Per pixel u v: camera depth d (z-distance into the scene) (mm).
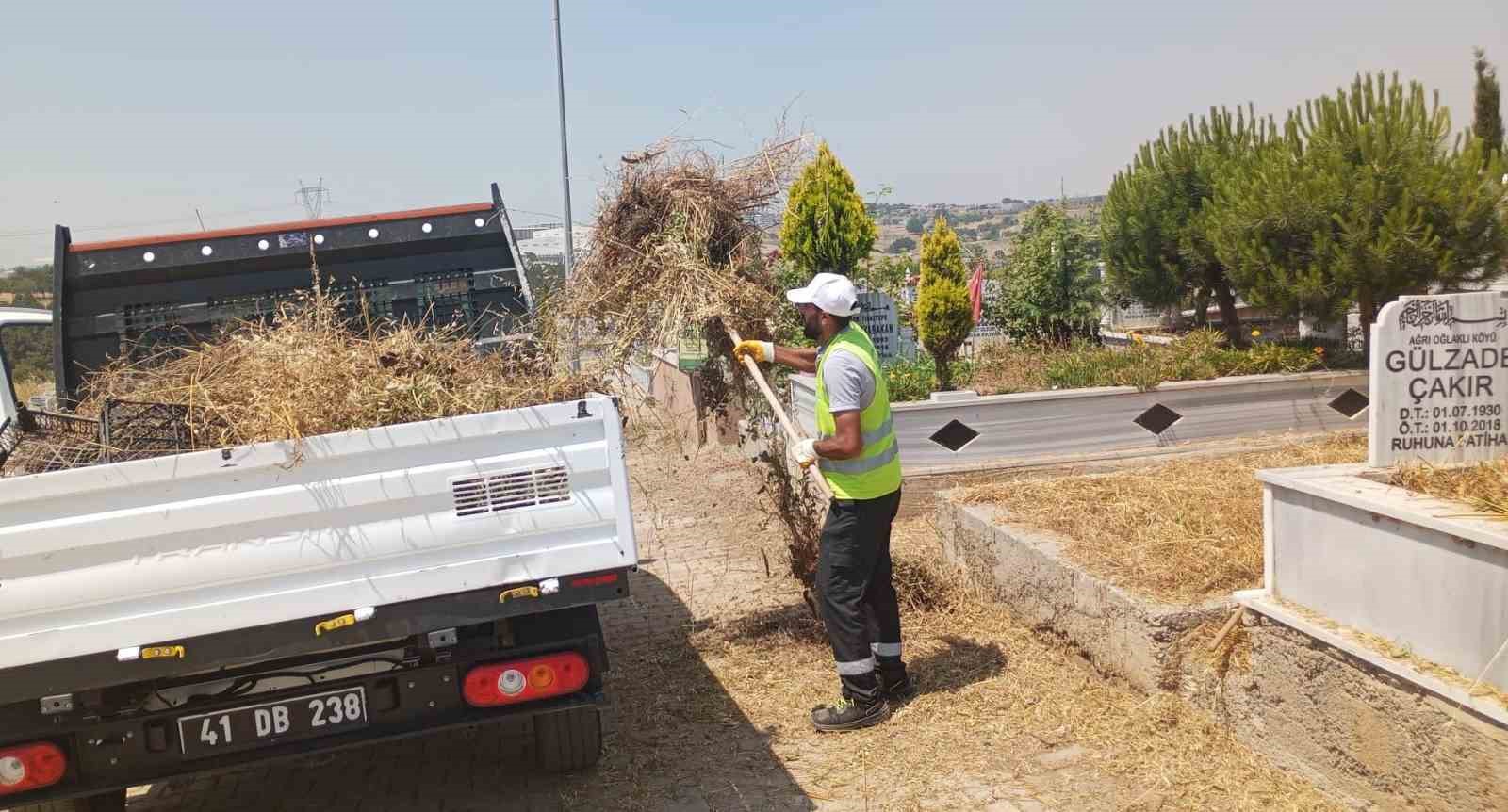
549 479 3570
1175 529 5262
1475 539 3043
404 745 4820
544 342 5387
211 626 3408
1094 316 11461
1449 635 3182
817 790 4094
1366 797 3475
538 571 3576
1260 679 3953
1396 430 3791
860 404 4555
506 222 6141
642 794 4129
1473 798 3062
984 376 9422
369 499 3459
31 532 3277
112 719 3527
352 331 5344
